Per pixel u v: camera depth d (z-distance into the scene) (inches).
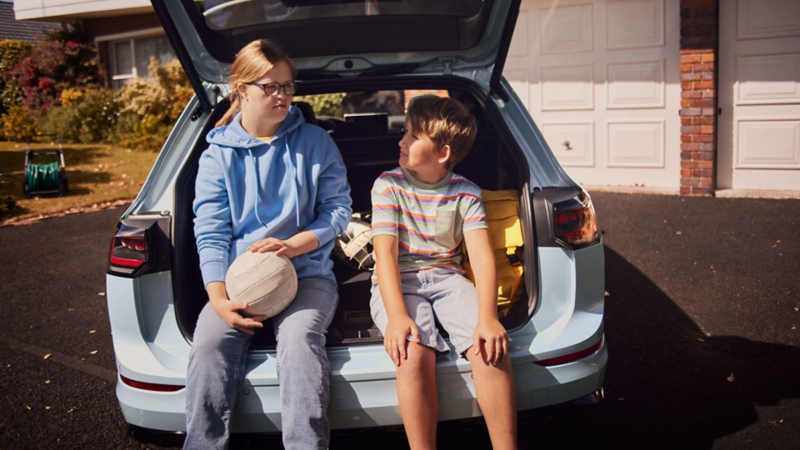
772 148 246.4
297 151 88.0
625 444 96.0
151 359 79.0
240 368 77.2
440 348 77.2
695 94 247.9
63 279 189.3
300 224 88.3
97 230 250.1
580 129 277.9
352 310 98.9
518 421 79.1
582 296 84.7
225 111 105.0
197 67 105.1
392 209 85.5
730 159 253.4
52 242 232.5
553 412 80.3
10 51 611.2
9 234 244.7
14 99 582.9
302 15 104.1
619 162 272.7
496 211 92.6
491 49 108.9
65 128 494.9
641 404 107.0
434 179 87.8
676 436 97.3
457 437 99.5
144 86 481.7
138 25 530.0
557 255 84.9
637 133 266.7
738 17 242.7
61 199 304.0
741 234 196.5
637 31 259.0
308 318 78.8
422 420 73.7
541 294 84.7
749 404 105.2
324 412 73.6
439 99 86.1
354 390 76.1
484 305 78.5
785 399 105.8
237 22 102.6
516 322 82.3
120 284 81.7
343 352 78.7
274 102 83.8
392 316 77.6
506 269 89.6
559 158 284.5
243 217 86.0
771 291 151.5
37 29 756.0
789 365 117.4
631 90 264.5
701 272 167.0
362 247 113.0
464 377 77.6
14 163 400.8
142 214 86.5
